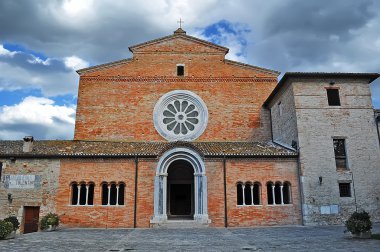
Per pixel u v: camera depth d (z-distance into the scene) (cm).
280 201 2866
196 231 2438
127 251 1526
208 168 2838
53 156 2830
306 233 2188
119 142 3400
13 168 2820
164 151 2855
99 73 3644
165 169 2836
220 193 2795
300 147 2827
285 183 2877
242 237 2044
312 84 2972
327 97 2953
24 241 1906
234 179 2833
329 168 2794
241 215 2761
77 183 2806
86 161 2841
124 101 3578
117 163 2842
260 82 3731
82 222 2719
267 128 3609
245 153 2881
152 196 2780
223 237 2056
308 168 2791
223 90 3681
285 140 3159
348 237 1933
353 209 2716
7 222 2088
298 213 2777
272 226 2728
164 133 3497
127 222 2725
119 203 2858
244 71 3753
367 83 3005
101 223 2719
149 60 3731
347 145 2845
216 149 3019
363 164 2811
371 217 2705
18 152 2878
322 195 2736
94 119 3506
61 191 2775
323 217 2695
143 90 3628
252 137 3572
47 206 2748
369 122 2905
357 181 2775
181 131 3544
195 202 2789
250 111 3644
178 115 3584
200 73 3719
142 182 2803
